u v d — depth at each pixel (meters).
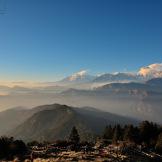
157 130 143.50
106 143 125.38
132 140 136.00
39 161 67.50
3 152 78.88
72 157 73.50
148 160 89.44
